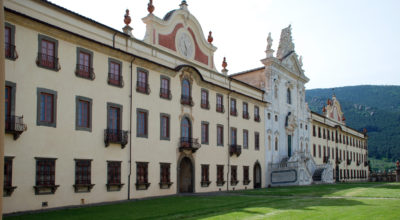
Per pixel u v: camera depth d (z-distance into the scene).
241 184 44.62
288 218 16.72
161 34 34.50
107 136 27.58
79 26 26.86
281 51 57.78
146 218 17.42
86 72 26.70
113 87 28.83
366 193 32.75
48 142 23.55
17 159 21.69
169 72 34.50
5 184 20.89
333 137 81.31
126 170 29.22
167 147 33.75
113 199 27.83
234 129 44.25
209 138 39.66
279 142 54.94
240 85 46.50
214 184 39.81
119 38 30.00
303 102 64.50
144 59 31.23
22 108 22.20
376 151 185.62
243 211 19.58
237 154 43.81
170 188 33.69
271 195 31.72
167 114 34.06
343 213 18.48
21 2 23.20
